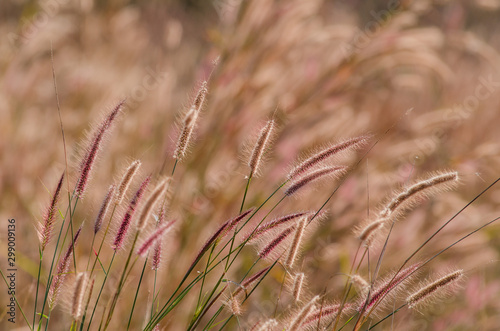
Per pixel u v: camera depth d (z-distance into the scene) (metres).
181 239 2.99
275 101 3.22
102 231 2.96
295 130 3.28
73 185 2.86
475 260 3.20
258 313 2.94
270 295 3.01
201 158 3.15
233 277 3.01
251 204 3.12
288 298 2.95
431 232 3.24
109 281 2.88
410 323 3.02
